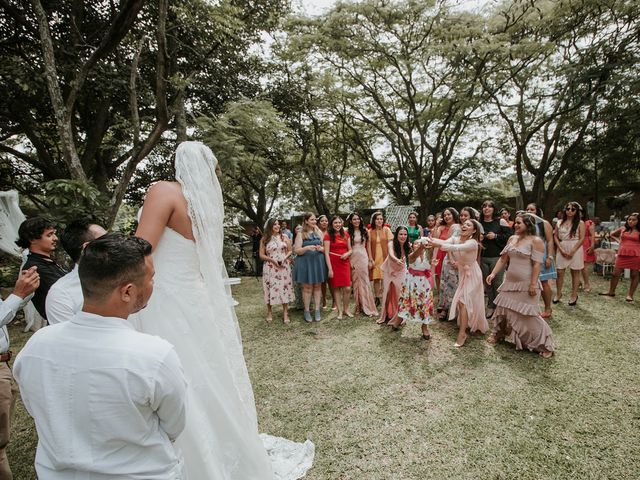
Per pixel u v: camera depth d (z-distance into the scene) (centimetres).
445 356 397
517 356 388
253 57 1128
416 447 246
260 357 420
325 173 1869
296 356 417
